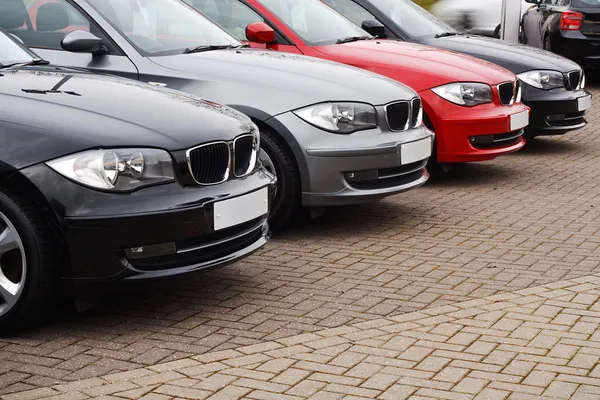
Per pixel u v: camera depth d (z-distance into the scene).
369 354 4.81
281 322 5.32
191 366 4.64
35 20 7.35
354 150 7.07
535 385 4.43
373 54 9.20
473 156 9.12
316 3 9.84
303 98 7.07
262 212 5.76
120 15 7.43
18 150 4.91
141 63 7.16
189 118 5.48
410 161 7.44
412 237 7.29
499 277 6.21
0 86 5.42
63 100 5.32
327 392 4.34
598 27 16.11
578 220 7.90
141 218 4.96
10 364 4.70
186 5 8.12
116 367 4.66
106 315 5.43
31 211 4.90
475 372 4.58
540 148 11.73
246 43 8.13
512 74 9.76
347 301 5.70
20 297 4.95
